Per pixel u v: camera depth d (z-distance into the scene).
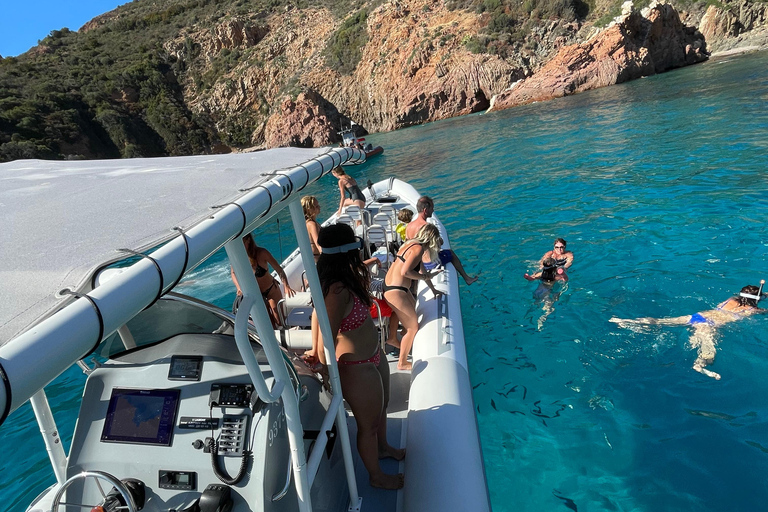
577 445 3.43
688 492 2.93
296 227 1.80
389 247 5.63
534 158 14.11
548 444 3.47
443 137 25.67
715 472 3.04
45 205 1.46
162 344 1.88
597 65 34.91
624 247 6.55
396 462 2.59
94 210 1.37
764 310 4.53
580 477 3.15
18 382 0.65
